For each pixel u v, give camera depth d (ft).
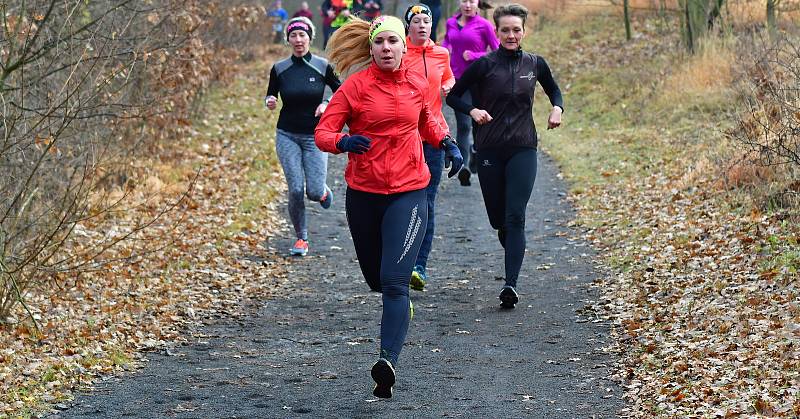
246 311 49.19
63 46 49.03
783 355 34.63
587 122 111.14
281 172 88.48
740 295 43.42
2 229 43.78
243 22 100.22
